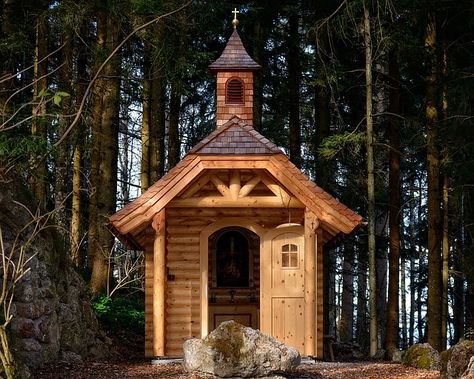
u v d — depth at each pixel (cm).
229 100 1827
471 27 2084
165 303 1722
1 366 1065
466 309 2647
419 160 2786
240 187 1725
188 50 2084
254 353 1276
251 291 1902
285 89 2622
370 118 2080
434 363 1519
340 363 1630
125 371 1444
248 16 2359
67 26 1938
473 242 2202
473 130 1938
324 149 2094
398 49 2075
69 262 1686
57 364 1466
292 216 1755
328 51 2336
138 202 1669
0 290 1361
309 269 1680
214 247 1911
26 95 2042
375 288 2047
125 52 2508
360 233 2531
